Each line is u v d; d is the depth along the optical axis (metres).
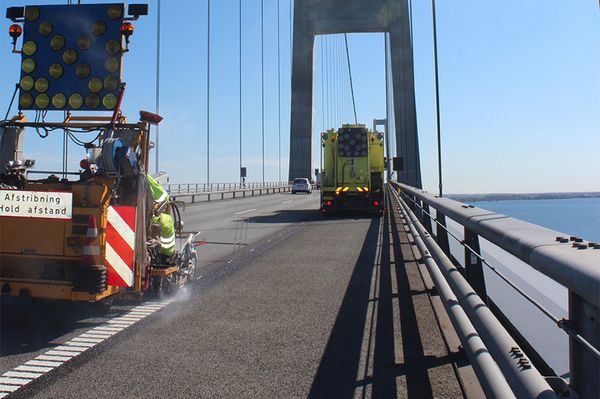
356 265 8.96
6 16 5.51
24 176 5.38
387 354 4.22
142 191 5.39
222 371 3.86
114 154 5.08
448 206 4.63
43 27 5.47
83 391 3.48
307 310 5.80
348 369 3.88
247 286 7.25
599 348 1.55
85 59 5.42
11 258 4.96
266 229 16.23
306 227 16.84
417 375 3.72
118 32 5.42
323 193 21.83
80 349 4.42
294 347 4.45
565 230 2.73
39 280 4.88
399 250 10.50
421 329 4.94
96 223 4.83
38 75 5.45
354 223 18.23
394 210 22.41
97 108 5.37
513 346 2.05
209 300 6.37
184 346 4.50
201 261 9.77
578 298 1.69
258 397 3.37
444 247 6.14
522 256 2.09
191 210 26.38
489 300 3.87
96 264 4.78
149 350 4.38
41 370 3.90
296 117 84.94
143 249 5.39
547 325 3.35
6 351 4.36
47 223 4.92
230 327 5.11
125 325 5.21
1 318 5.44
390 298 6.33
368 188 21.72
